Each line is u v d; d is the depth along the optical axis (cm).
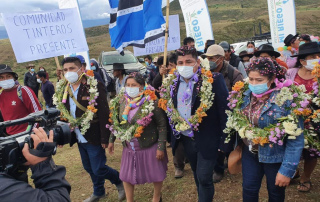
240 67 432
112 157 530
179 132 286
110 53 1209
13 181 115
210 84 262
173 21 518
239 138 267
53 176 129
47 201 115
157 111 304
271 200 258
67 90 336
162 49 492
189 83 276
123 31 457
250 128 241
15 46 415
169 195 374
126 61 1159
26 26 423
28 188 116
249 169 257
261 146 240
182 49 269
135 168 312
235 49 1038
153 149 311
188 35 615
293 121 220
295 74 334
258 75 229
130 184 328
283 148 237
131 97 312
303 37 477
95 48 4203
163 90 298
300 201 325
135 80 301
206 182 279
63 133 151
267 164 247
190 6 598
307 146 281
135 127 298
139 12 439
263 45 424
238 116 251
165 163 323
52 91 777
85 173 484
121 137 300
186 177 416
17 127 379
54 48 448
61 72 454
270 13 609
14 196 110
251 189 256
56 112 153
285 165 226
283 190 250
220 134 280
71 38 460
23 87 381
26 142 125
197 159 286
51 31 443
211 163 277
